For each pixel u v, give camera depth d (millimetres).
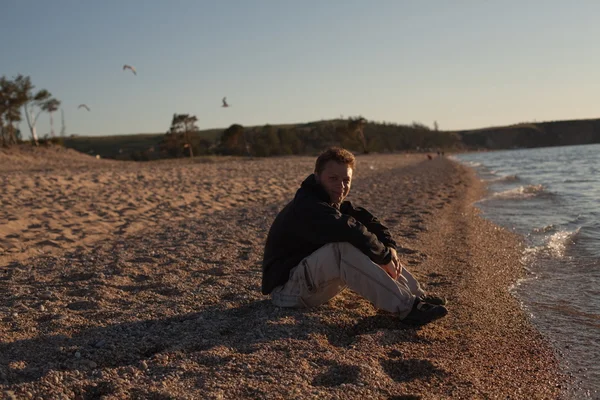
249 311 3852
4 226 7512
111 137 119125
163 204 10820
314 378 2744
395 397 2592
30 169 27266
